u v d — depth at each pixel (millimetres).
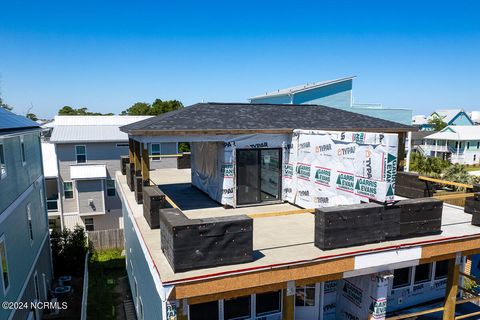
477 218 8156
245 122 10234
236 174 10305
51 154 25375
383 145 6957
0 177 9930
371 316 7496
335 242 6672
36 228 14258
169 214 6316
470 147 50062
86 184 23656
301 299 8711
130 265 13852
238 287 5797
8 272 10016
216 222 5758
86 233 19547
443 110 77000
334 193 8625
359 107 27703
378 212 6906
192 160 13492
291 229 8117
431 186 10172
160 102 49469
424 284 10367
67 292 15219
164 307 5594
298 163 10203
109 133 24953
